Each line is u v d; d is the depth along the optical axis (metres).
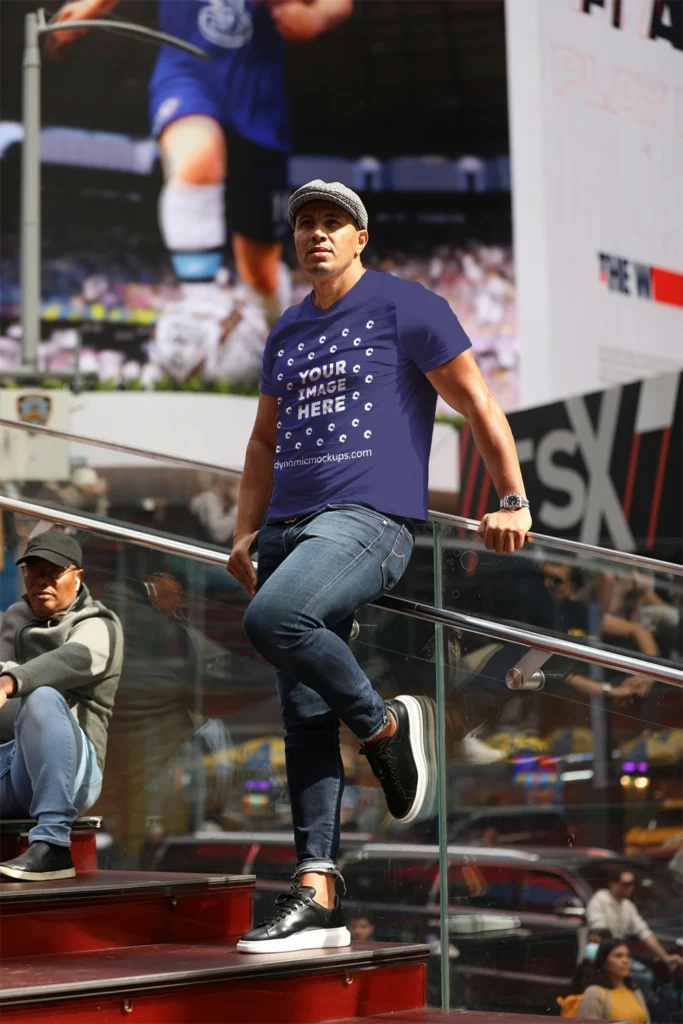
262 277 19.38
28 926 2.41
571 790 3.07
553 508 8.59
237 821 3.45
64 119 18.83
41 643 3.27
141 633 3.64
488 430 2.41
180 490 3.68
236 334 19.16
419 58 20.06
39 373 12.66
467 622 2.88
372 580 2.37
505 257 19.78
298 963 2.20
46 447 3.86
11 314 18.44
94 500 3.78
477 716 3.05
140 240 18.97
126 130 19.11
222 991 2.12
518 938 3.07
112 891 2.56
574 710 3.05
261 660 3.50
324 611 2.28
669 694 3.01
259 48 19.75
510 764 3.06
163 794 3.52
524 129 19.91
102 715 3.26
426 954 2.42
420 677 3.11
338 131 19.84
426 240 19.72
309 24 19.95
